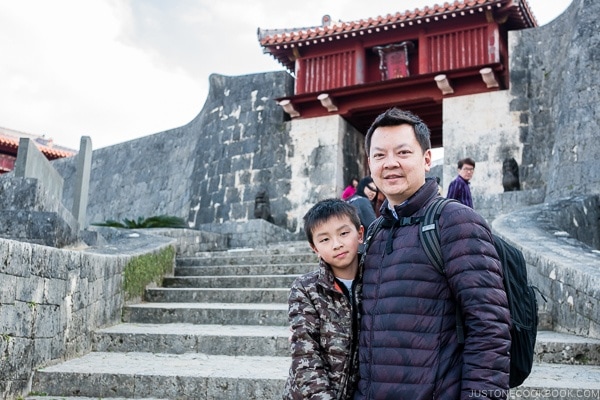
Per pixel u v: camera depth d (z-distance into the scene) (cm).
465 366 212
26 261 459
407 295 226
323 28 1697
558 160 1241
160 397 457
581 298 561
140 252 793
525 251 699
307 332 249
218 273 950
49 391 468
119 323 685
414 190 248
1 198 782
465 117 1545
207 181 1898
